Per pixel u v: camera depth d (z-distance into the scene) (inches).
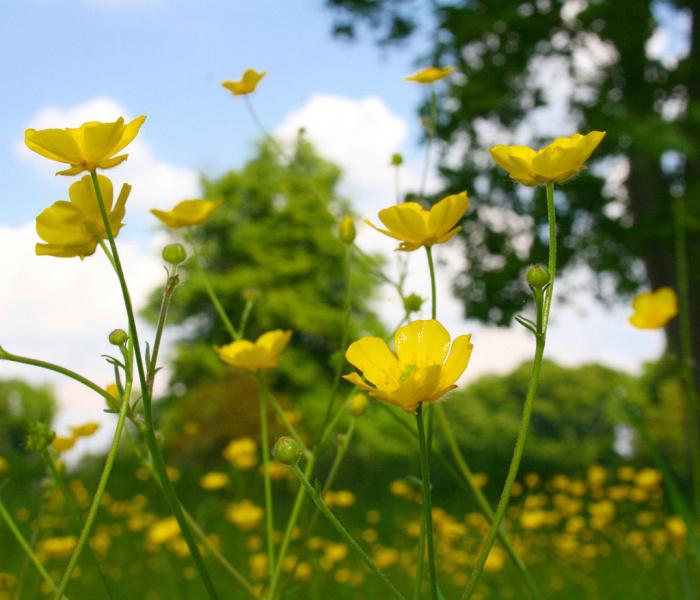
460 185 426.3
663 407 529.0
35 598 64.0
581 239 413.7
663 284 399.9
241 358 54.8
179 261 36.9
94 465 268.4
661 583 154.6
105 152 37.8
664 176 410.3
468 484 53.6
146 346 36.4
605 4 374.0
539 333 31.5
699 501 74.5
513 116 429.1
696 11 411.8
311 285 859.4
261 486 190.7
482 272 426.6
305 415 782.5
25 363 35.6
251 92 91.2
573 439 1423.5
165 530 120.8
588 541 225.0
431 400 30.3
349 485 380.5
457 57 432.8
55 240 41.0
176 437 489.1
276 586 49.7
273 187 883.4
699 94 400.8
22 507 213.9
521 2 414.3
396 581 153.7
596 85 409.7
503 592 109.5
